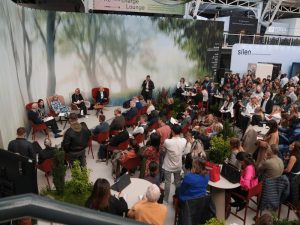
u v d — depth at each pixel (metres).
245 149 6.33
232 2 21.30
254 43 16.00
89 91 10.77
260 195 4.74
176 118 9.00
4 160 1.82
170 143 4.97
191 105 9.41
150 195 3.15
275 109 8.20
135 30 11.28
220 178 4.71
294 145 5.20
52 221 0.50
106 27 10.72
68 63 10.04
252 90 10.77
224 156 5.23
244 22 19.38
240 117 8.87
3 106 5.74
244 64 15.20
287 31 21.97
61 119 9.14
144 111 9.23
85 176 4.81
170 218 4.93
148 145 5.44
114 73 11.23
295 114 7.22
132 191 4.11
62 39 9.73
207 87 11.54
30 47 8.09
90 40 10.45
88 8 12.23
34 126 7.38
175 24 11.92
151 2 12.79
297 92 11.18
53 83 9.60
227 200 4.85
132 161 5.78
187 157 5.10
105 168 6.63
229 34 16.47
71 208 0.52
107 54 10.95
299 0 22.11
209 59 12.93
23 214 0.49
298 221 4.09
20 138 4.95
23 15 7.68
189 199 3.58
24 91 7.46
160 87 12.26
